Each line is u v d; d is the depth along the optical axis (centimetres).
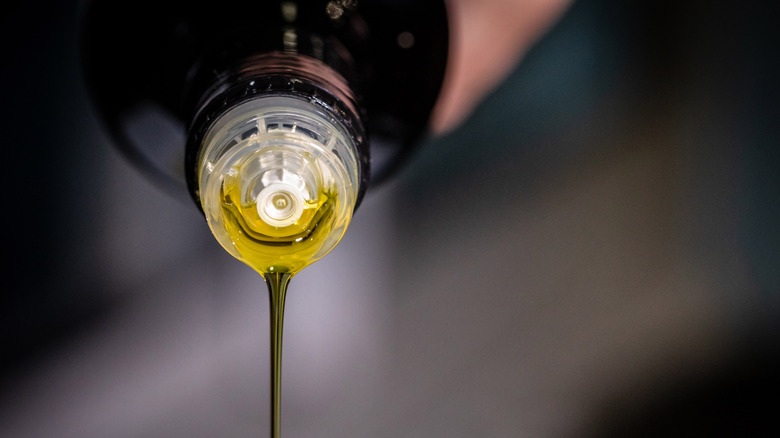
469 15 45
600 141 51
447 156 48
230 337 44
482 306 44
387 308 44
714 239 46
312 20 38
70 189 48
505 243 46
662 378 41
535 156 50
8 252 47
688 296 44
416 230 46
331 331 43
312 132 32
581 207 47
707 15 53
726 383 40
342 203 32
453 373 41
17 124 49
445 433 39
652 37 53
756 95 52
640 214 47
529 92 51
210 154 32
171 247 47
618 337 42
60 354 44
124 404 42
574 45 52
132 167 48
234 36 37
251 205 32
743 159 50
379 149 39
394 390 41
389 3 39
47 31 49
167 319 45
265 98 32
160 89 39
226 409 41
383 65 39
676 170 49
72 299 46
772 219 47
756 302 43
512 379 41
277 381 34
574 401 40
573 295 44
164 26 38
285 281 33
